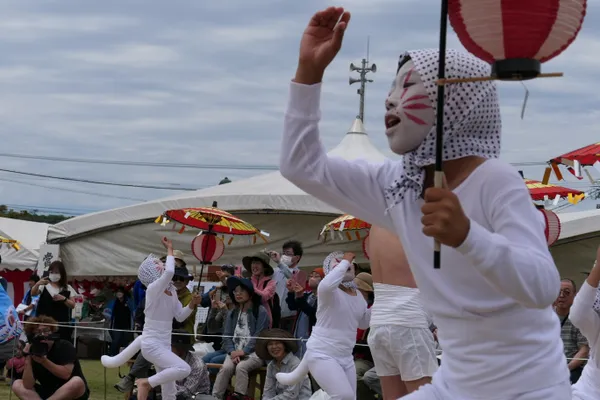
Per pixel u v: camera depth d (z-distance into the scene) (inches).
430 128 129.8
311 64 133.8
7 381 537.6
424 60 129.6
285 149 138.7
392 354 274.5
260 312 449.7
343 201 142.8
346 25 131.0
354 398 331.9
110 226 745.6
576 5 110.3
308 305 441.1
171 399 404.2
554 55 113.7
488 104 129.5
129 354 400.5
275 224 697.0
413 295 274.7
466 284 126.6
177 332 436.5
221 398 446.3
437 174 112.5
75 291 749.9
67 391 390.0
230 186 724.7
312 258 690.2
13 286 922.1
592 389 223.0
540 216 124.6
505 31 110.4
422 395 133.6
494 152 130.1
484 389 127.4
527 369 125.5
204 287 702.5
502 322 125.4
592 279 215.8
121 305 644.1
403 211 134.4
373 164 143.8
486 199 122.6
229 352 460.8
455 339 129.6
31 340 397.1
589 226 640.4
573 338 350.0
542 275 113.9
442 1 112.8
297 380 351.3
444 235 109.3
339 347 332.5
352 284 342.0
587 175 295.0
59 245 757.3
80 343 731.4
